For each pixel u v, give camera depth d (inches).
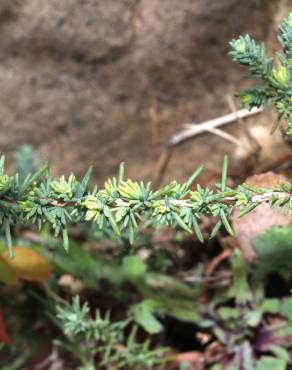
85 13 28.4
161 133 31.0
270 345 24.7
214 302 25.9
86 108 30.2
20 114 30.0
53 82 29.7
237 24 29.0
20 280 26.9
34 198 17.0
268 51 29.1
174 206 16.9
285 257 23.6
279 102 17.8
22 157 29.4
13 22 28.4
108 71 29.6
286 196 16.8
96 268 26.2
